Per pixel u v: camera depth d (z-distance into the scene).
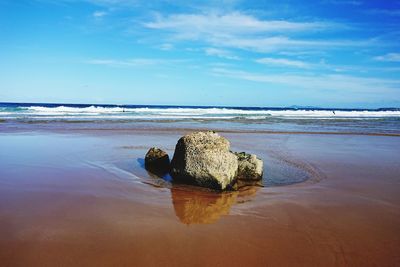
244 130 23.25
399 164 11.62
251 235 5.29
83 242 4.80
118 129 21.06
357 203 7.02
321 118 43.66
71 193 7.01
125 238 5.00
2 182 7.63
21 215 5.68
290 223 5.83
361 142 18.03
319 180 9.07
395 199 7.37
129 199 6.88
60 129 20.09
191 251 4.69
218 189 7.94
